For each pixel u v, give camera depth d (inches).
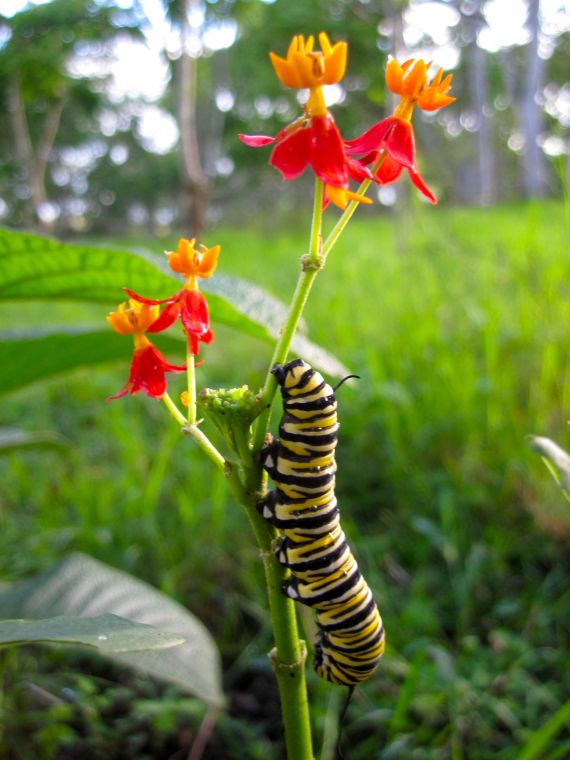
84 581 7.1
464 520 11.2
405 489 12.0
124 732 8.1
